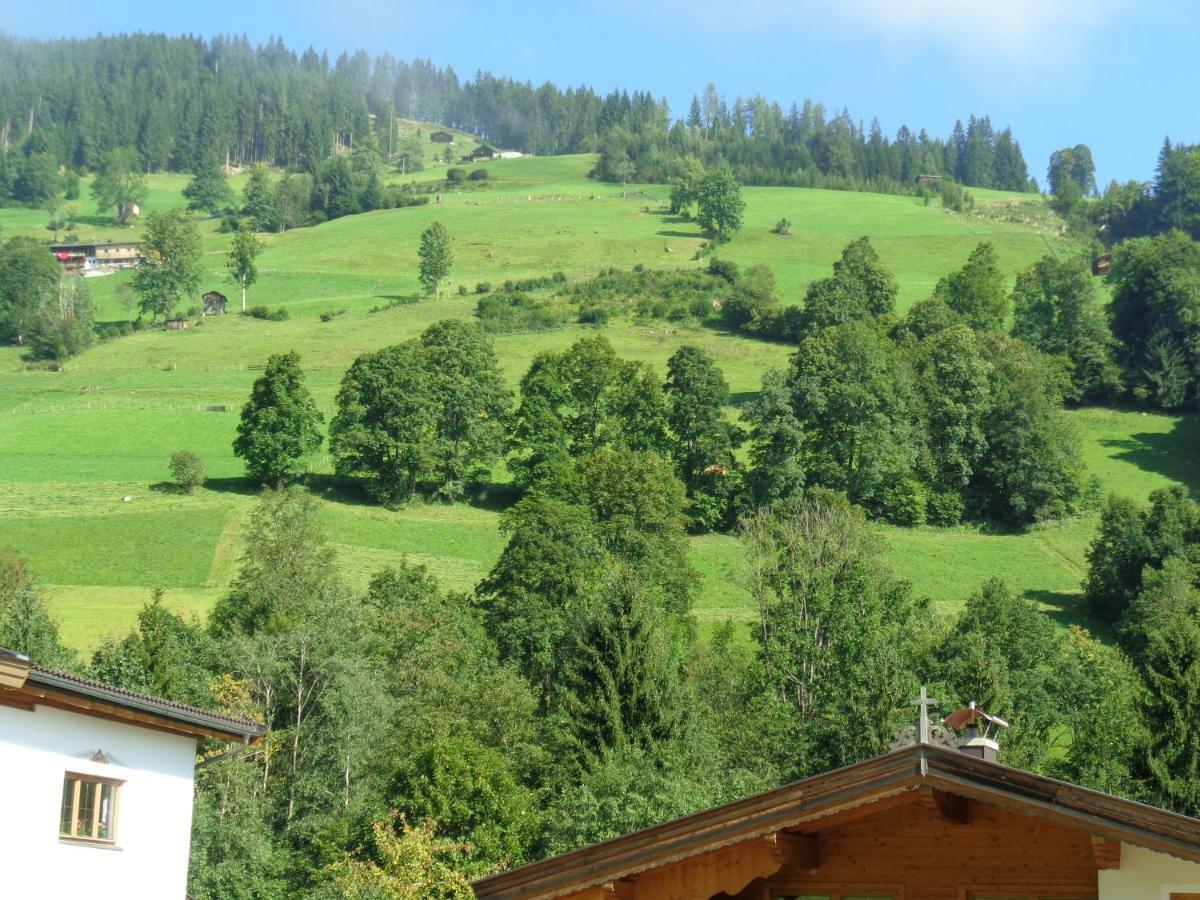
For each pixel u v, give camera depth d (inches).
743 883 741.3
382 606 3941.9
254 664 2962.6
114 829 1099.9
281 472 5836.6
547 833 2349.9
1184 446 6771.7
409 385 5915.4
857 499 5959.6
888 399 6092.5
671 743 2650.1
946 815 724.7
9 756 1022.4
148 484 5698.8
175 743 1166.3
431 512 5772.6
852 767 721.6
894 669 3100.4
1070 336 7701.8
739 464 6048.2
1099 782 2645.2
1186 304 7372.1
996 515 6008.9
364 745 2792.8
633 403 6235.2
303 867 2493.8
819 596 3818.9
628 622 2797.7
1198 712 2564.0
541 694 3811.5
